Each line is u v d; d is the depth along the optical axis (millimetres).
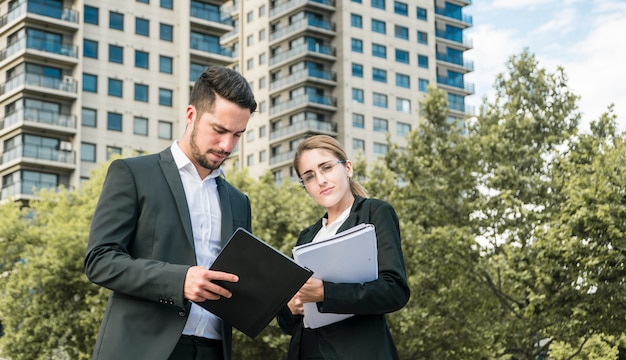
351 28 73500
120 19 56469
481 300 21484
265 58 76438
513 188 21172
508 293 21750
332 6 73750
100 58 55312
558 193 20953
